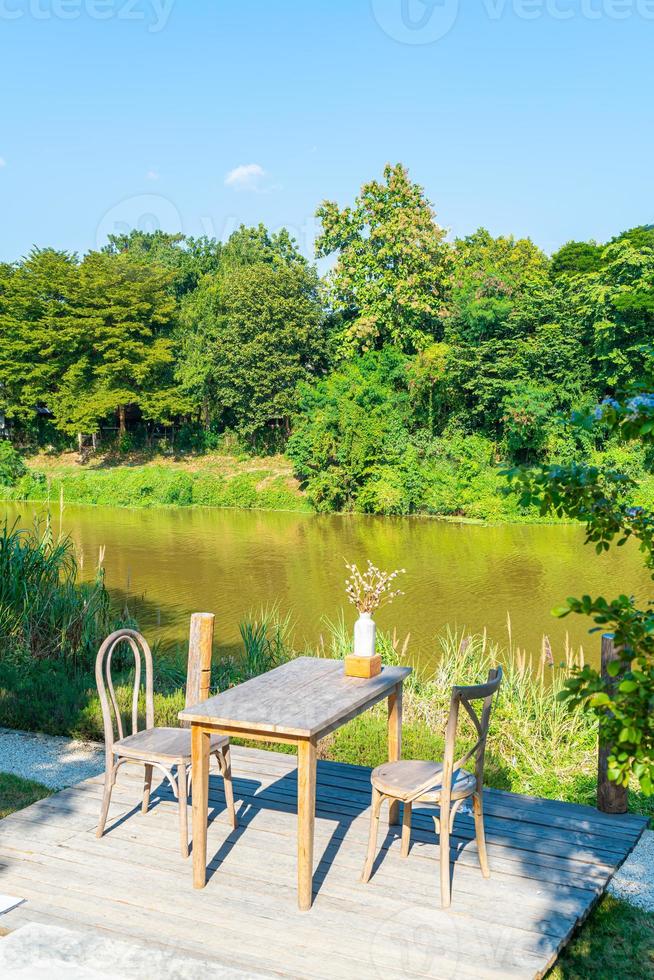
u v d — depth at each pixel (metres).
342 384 40.38
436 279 45.69
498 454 39.28
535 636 16.66
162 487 42.84
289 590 21.80
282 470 44.59
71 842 4.66
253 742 6.94
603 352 39.28
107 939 3.38
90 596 10.06
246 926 3.82
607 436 37.22
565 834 4.77
